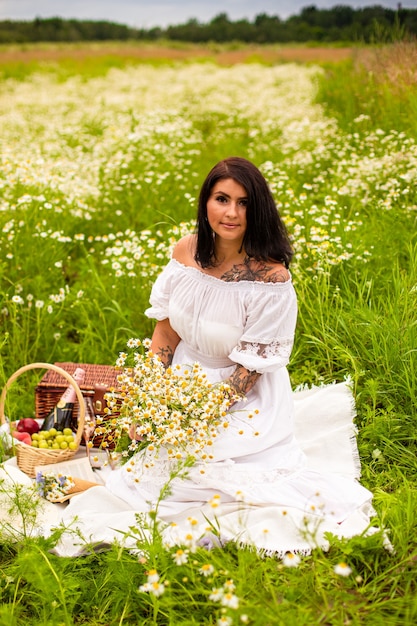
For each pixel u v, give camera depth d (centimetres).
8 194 604
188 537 254
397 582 279
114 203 684
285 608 258
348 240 512
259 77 1762
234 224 332
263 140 941
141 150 792
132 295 508
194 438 321
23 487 343
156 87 1617
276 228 342
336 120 878
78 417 403
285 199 587
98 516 323
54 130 1037
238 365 346
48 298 510
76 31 3291
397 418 392
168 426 321
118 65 2303
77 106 1360
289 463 337
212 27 3203
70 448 375
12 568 293
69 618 265
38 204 566
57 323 506
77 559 300
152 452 337
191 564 278
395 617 257
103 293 502
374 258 505
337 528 309
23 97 1488
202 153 929
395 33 891
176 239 543
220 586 273
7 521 326
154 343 379
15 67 2130
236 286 341
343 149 744
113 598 283
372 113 845
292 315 345
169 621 264
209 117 1187
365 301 467
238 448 334
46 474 350
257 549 295
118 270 498
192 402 328
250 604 242
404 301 444
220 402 329
